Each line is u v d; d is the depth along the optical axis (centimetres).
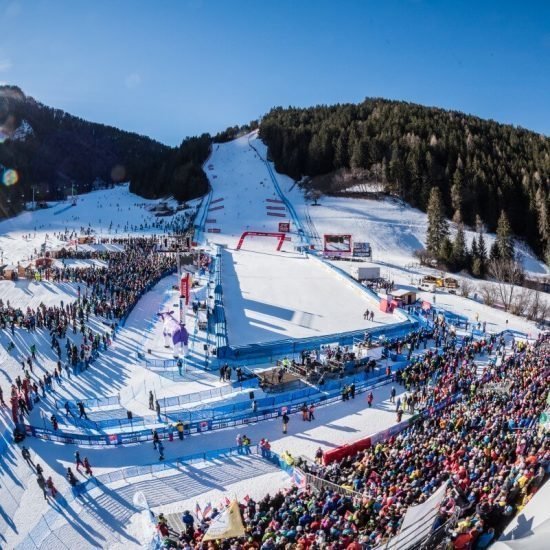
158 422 2600
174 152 14862
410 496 1595
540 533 1198
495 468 1783
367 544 1356
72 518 1852
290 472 2147
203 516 1766
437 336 4006
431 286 6262
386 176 11050
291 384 3091
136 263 6022
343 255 7581
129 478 2111
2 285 5100
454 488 1612
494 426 2145
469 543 1302
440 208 8188
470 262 7600
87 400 2844
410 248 8806
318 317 4675
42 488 1980
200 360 3509
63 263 6100
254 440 2484
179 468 2195
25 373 2975
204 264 6475
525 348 3828
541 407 2416
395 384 3209
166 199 12544
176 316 4447
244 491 2020
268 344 3772
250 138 15412
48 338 3688
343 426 2631
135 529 1786
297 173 12488
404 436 2278
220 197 11575
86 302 4288
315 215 10144
